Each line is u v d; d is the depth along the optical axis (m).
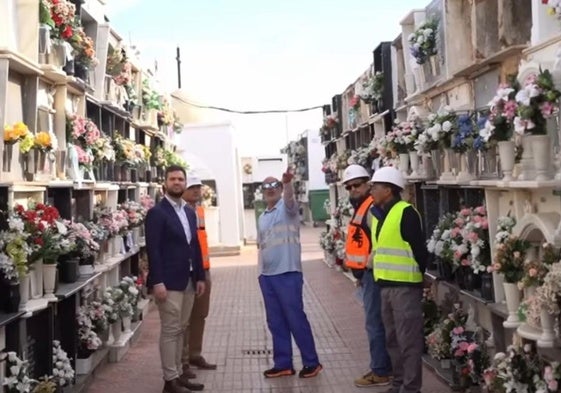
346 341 9.16
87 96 8.21
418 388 5.97
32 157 6.18
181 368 7.27
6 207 5.33
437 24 7.77
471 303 6.91
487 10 6.36
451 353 6.69
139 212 10.52
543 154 4.57
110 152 9.02
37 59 6.32
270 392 6.99
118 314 8.32
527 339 5.11
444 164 7.24
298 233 7.63
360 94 12.14
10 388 5.00
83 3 7.88
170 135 17.78
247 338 9.65
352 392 6.86
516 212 5.55
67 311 6.92
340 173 15.79
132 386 7.26
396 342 6.34
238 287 14.88
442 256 6.76
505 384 5.11
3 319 4.91
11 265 5.04
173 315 6.71
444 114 6.68
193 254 7.02
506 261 5.16
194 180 7.89
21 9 6.26
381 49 11.20
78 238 6.80
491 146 5.58
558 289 4.30
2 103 5.60
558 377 4.66
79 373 7.12
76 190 7.77
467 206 6.89
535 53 5.13
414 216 6.00
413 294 5.98
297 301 7.52
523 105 4.49
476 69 6.50
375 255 6.24
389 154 9.20
